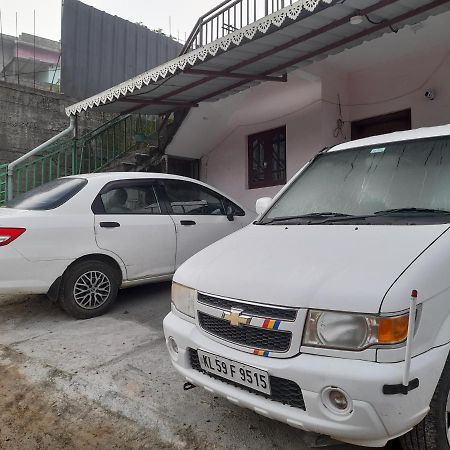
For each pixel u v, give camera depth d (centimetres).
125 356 375
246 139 866
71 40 953
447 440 214
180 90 678
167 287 584
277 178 812
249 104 835
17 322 469
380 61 699
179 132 866
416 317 195
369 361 191
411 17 456
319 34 484
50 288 455
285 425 275
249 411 291
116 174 514
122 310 498
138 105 758
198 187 570
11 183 792
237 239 299
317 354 202
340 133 740
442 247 218
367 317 193
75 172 880
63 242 447
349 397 189
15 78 1398
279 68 593
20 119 894
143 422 286
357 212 294
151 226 504
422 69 660
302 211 324
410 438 214
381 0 419
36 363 369
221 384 237
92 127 984
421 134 321
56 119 942
